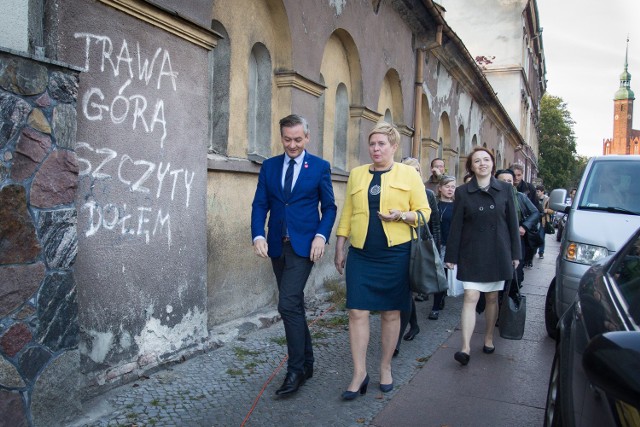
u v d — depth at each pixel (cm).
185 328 450
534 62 4278
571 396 222
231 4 537
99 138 363
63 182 304
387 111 1047
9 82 273
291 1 616
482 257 467
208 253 504
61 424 310
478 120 1922
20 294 284
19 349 285
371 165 403
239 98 561
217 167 504
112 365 381
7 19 292
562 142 5562
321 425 348
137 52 391
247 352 473
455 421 365
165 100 419
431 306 716
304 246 388
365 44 853
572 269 517
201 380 407
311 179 394
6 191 273
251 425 344
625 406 165
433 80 1282
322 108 770
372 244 380
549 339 577
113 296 379
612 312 229
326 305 677
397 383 428
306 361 415
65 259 307
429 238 378
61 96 301
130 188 390
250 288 574
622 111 9844
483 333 591
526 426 362
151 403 364
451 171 1494
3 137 271
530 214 634
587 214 565
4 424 279
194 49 450
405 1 982
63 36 334
